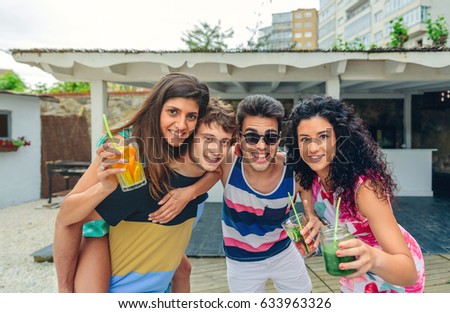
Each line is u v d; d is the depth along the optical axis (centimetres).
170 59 405
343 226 123
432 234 439
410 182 684
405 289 154
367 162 137
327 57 403
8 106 702
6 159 705
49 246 432
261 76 461
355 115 145
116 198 126
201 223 517
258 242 190
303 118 140
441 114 835
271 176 171
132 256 138
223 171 175
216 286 309
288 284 203
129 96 848
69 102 871
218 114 141
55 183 812
